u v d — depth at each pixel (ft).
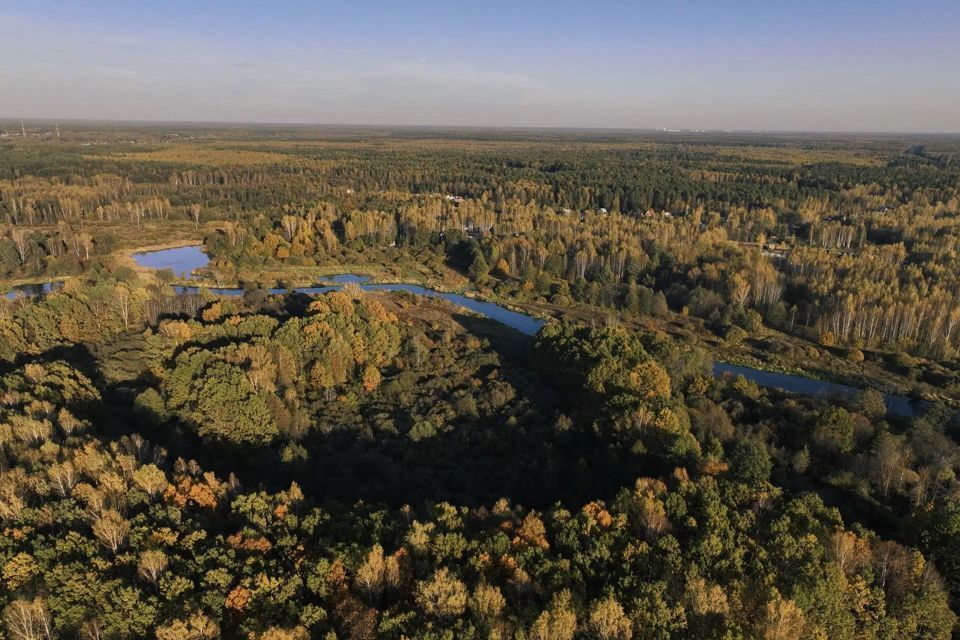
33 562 185.16
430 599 175.63
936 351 518.78
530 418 358.43
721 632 168.86
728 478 268.41
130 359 389.80
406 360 428.15
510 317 632.79
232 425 304.09
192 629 165.48
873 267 629.10
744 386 410.93
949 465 306.76
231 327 411.34
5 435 245.24
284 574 189.57
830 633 184.44
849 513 271.69
